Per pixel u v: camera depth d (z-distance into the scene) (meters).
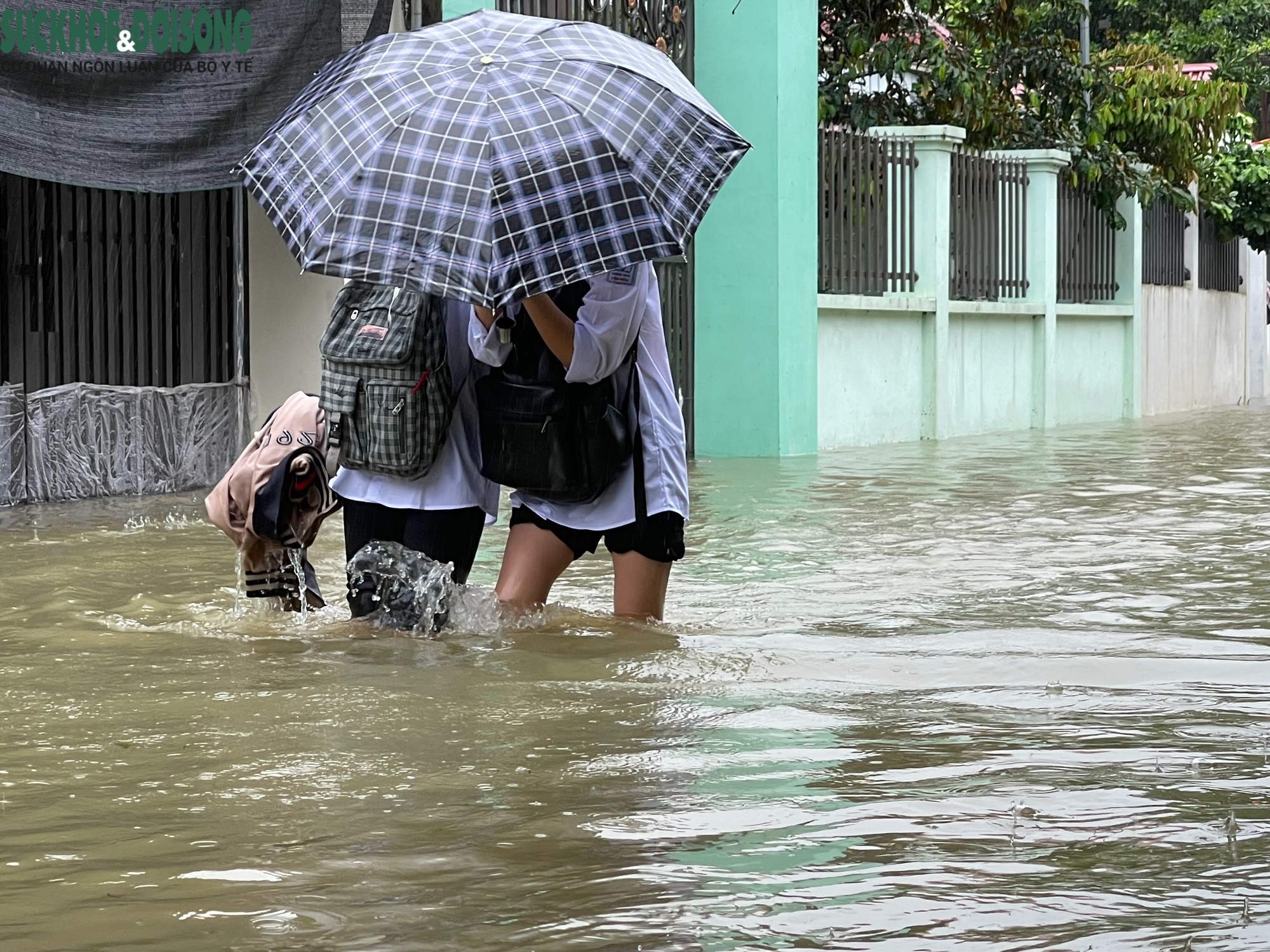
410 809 2.98
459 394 4.93
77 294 9.38
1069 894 2.48
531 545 4.98
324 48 8.94
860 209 14.34
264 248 10.23
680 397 12.77
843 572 6.34
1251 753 3.39
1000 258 16.72
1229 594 5.75
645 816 2.93
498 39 4.75
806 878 2.57
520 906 2.45
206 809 2.99
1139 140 19.47
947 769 3.26
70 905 2.48
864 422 14.45
